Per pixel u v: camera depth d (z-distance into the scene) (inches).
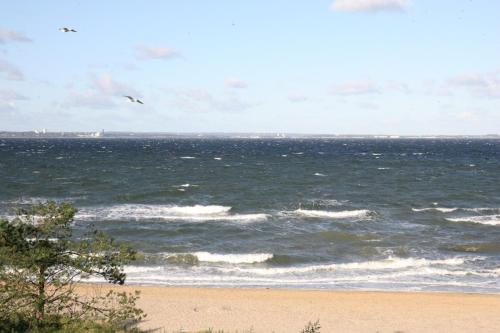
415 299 1077.8
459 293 1127.0
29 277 702.5
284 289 1141.7
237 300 1048.2
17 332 677.9
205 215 2084.2
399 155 7298.2
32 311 717.9
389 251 1503.4
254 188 2992.1
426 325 930.1
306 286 1176.8
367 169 4530.0
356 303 1045.8
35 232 703.7
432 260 1406.3
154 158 5949.8
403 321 948.0
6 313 695.1
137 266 1296.8
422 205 2477.9
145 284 1157.7
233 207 2305.6
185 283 1176.2
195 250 1487.5
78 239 1576.0
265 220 1964.8
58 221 704.4
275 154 7372.1
